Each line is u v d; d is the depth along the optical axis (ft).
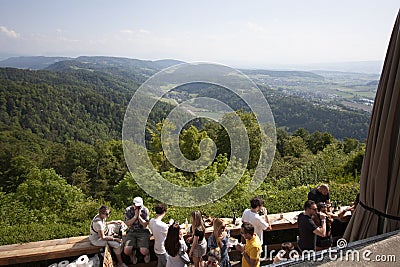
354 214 10.34
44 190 44.78
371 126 9.49
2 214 25.98
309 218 11.77
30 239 13.12
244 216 12.87
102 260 11.98
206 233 13.47
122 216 16.92
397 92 8.68
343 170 32.35
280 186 30.19
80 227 14.46
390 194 9.06
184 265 11.65
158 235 12.51
